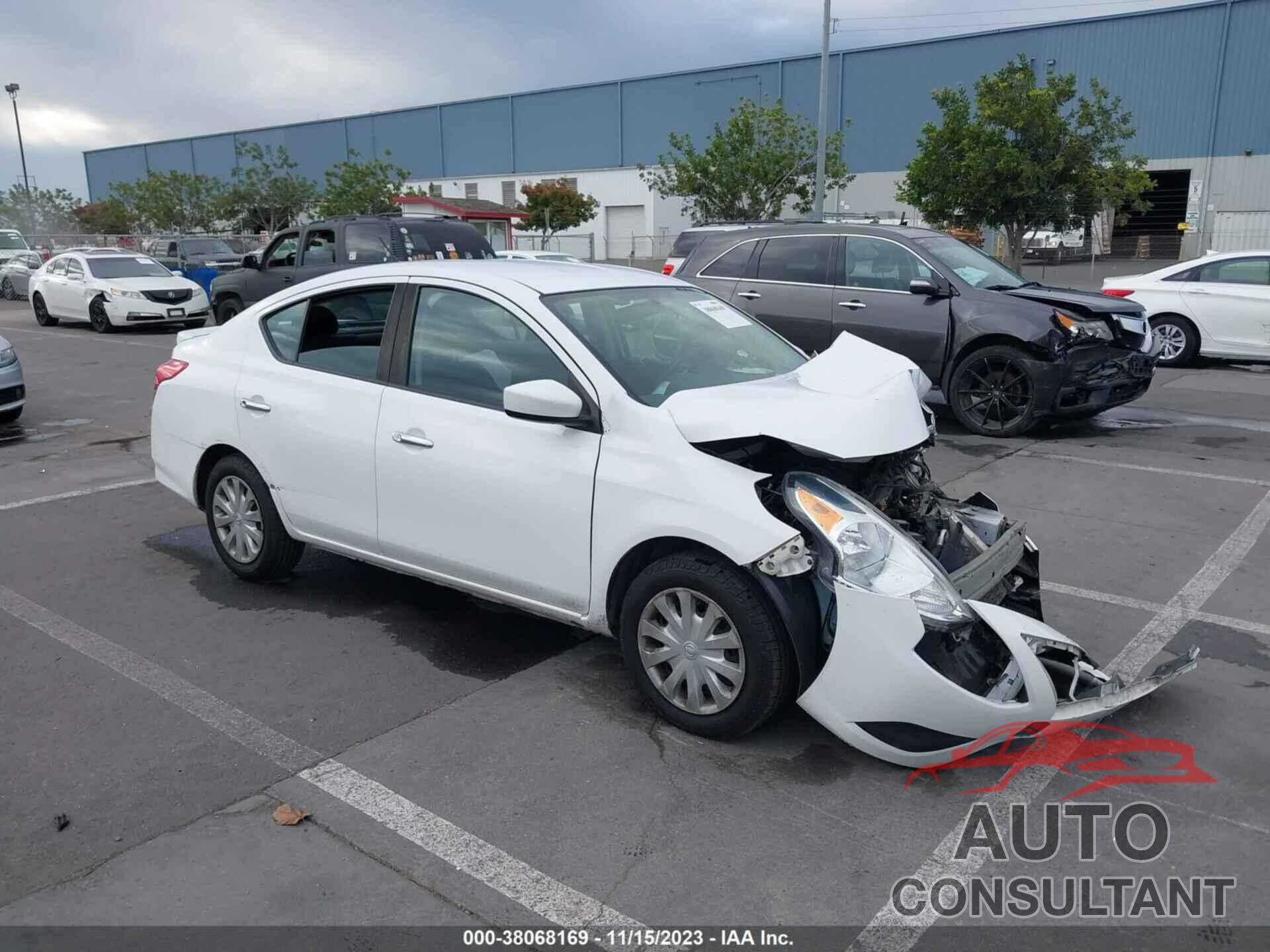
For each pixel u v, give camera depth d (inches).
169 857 123.2
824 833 127.5
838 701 135.8
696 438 143.4
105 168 2699.3
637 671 153.6
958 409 365.1
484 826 129.2
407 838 127.0
